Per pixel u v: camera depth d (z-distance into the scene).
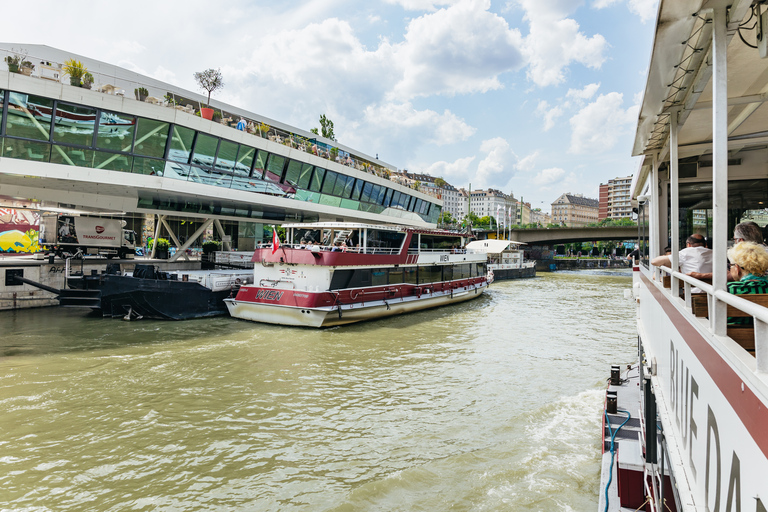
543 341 15.40
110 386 10.07
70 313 18.00
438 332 16.66
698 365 2.77
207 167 20.03
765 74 3.51
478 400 9.68
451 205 164.25
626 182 153.50
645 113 4.21
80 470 6.70
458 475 6.75
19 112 14.93
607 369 12.03
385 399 9.66
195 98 34.03
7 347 12.95
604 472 6.33
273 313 16.86
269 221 28.97
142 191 19.03
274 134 24.41
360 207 30.91
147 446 7.44
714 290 2.34
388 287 19.55
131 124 17.16
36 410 8.71
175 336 14.66
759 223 5.59
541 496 6.25
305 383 10.57
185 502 6.02
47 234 21.02
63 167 15.91
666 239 6.76
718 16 2.46
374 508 5.96
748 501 1.84
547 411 9.12
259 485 6.43
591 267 81.50
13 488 6.22
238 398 9.55
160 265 23.06
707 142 5.34
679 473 3.09
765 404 1.61
